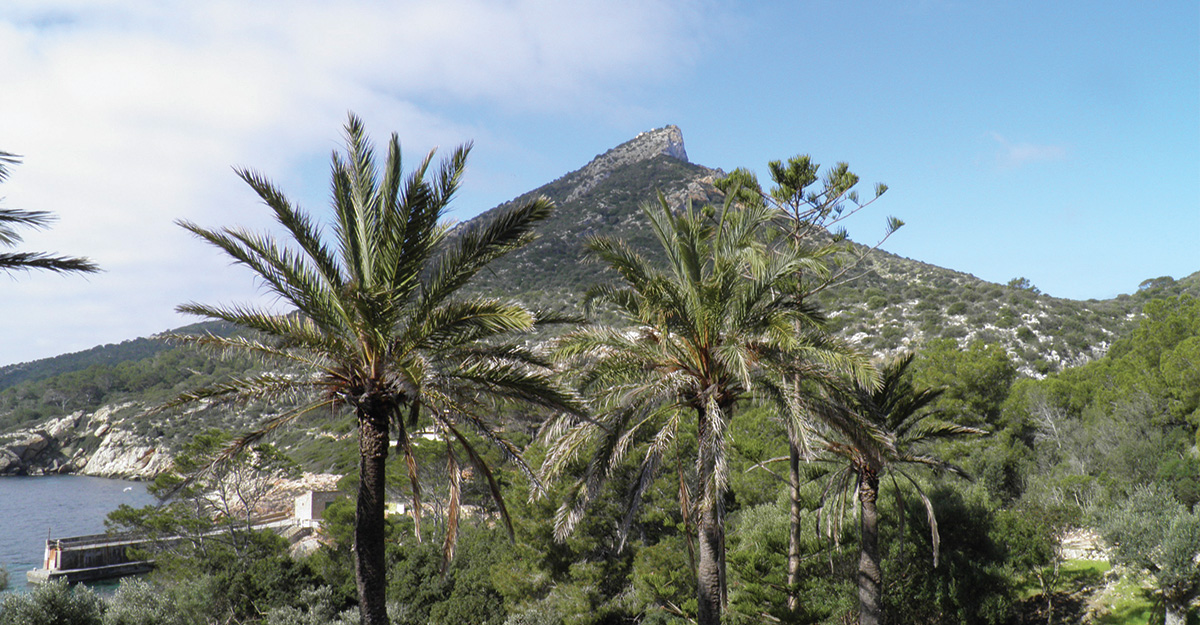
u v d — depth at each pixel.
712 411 14.80
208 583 32.44
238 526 44.88
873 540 19.28
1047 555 26.22
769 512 27.00
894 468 22.02
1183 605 22.17
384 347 11.77
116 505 90.94
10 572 55.69
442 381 12.30
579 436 16.41
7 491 105.19
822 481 27.86
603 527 29.36
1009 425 47.59
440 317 11.82
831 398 16.31
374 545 11.83
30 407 145.75
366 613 11.68
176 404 12.17
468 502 46.31
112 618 22.02
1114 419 42.59
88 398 147.75
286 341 12.10
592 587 27.47
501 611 29.77
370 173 12.52
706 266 17.56
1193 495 33.22
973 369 48.75
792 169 21.55
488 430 12.87
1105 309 90.31
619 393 15.92
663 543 27.25
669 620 24.94
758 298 15.60
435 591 31.98
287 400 12.67
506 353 13.11
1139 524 23.50
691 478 28.59
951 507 25.52
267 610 32.41
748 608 22.03
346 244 12.56
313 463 72.44
